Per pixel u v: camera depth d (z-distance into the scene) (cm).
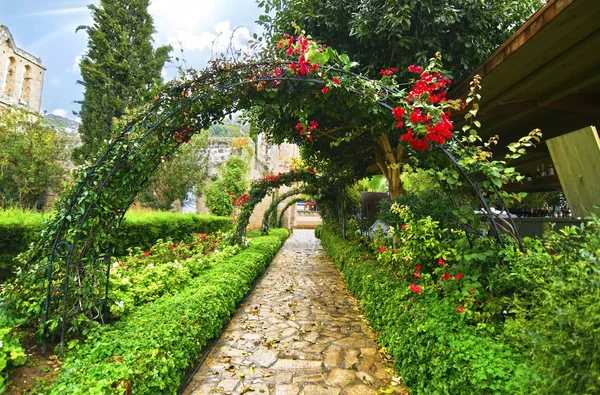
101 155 252
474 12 364
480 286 225
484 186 244
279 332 357
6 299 230
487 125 527
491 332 202
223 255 574
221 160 1291
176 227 718
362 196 811
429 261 303
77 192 239
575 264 157
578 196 279
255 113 530
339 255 680
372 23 375
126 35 1020
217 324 319
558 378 114
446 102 256
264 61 285
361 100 273
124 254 554
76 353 212
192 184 1086
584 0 210
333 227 1059
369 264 462
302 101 300
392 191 533
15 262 384
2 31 1398
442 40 390
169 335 227
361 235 711
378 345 323
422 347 220
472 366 167
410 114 251
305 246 1237
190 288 353
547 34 252
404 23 362
